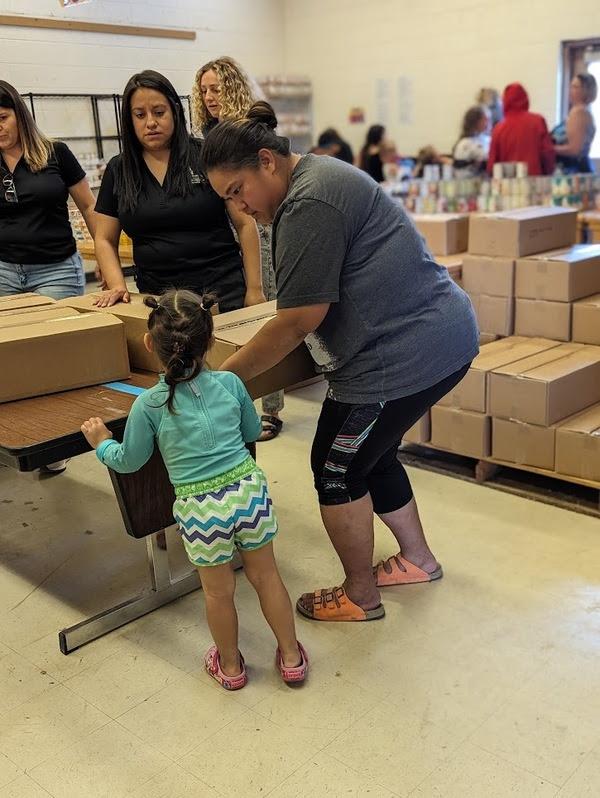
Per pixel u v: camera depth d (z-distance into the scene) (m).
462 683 1.96
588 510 2.82
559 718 1.82
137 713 1.90
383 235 1.83
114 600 2.42
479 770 1.68
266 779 1.68
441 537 2.69
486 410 3.03
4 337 2.04
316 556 2.61
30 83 6.00
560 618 2.21
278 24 8.05
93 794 1.66
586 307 3.24
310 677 2.00
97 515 3.01
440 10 6.95
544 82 6.50
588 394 3.05
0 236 3.27
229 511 1.80
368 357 1.90
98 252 2.82
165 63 6.93
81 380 2.18
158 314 1.77
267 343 1.85
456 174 6.98
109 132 6.60
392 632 2.18
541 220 3.46
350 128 7.94
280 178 1.82
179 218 2.69
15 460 1.78
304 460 3.41
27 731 1.86
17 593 2.48
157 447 1.99
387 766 1.70
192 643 2.18
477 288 3.54
